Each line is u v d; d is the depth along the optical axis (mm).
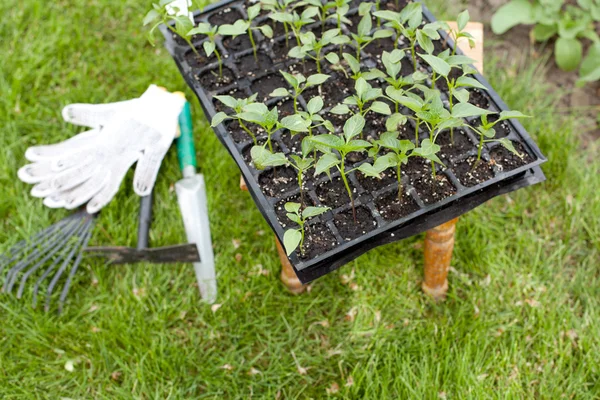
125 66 1369
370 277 1196
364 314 1175
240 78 1103
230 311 1179
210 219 1238
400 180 1009
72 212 1255
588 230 1212
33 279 1205
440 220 1006
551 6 1343
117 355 1151
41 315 1174
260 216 1241
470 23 1150
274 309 1188
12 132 1309
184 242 1231
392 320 1169
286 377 1142
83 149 1242
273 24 1144
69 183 1225
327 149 969
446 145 1042
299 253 979
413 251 1217
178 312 1184
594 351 1122
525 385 1117
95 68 1370
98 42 1396
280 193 1022
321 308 1188
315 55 1113
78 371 1148
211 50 1042
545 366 1121
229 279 1198
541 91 1339
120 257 1188
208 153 1279
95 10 1415
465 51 1125
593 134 1306
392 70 1012
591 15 1346
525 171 1025
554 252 1205
